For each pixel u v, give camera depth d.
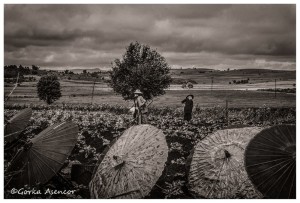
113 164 8.04
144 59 24.72
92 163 10.79
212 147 8.42
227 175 7.76
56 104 27.00
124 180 7.72
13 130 10.91
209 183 7.88
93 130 15.00
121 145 8.48
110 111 24.06
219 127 15.83
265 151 7.19
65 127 9.24
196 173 8.19
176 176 9.39
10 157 10.64
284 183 6.92
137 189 7.48
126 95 25.42
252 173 7.14
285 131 7.30
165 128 15.53
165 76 24.77
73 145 8.70
